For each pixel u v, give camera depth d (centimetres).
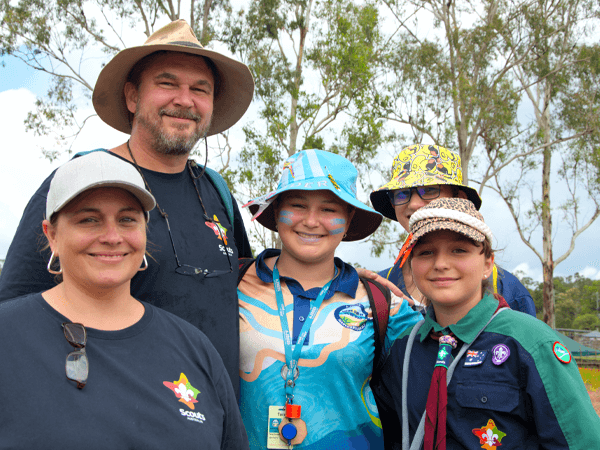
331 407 249
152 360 172
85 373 154
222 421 186
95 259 168
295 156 297
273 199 282
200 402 176
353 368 256
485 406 218
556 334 228
